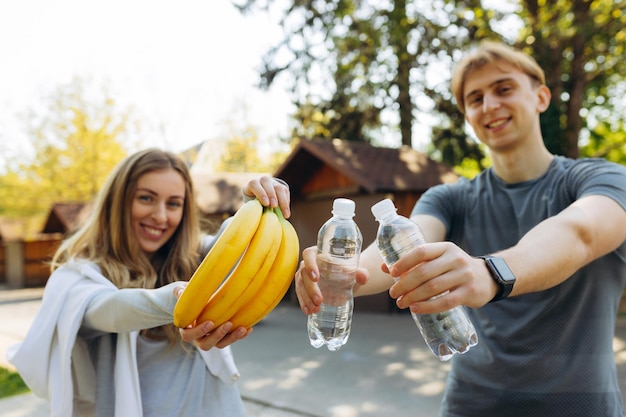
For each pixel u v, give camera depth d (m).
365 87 14.85
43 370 1.58
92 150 23.33
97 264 1.84
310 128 16.39
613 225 1.26
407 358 6.37
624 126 17.66
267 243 1.09
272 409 4.61
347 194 10.90
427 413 4.39
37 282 22.55
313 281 1.15
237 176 13.62
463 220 1.93
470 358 1.72
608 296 1.57
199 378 1.75
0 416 4.57
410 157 12.16
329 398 4.87
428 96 14.91
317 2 13.75
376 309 10.45
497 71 1.78
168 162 1.96
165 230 1.99
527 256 1.05
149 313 1.33
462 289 0.90
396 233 1.20
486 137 1.83
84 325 1.62
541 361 1.58
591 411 1.53
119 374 1.60
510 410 1.61
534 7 11.86
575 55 12.16
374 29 13.27
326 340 1.20
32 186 25.34
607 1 11.54
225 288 1.06
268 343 7.61
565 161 1.74
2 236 24.27
